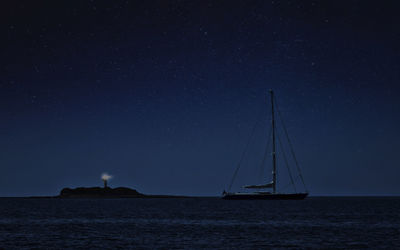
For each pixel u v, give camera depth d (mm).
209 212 74938
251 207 94188
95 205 121938
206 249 30625
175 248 31062
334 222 51500
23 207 104875
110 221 54594
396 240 34781
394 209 85625
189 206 107188
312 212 73312
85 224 49938
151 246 31953
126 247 31562
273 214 67812
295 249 30672
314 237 36688
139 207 103062
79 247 31547
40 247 31531
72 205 122250
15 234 39188
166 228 44625
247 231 41500
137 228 44688
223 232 40625
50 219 58406
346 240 34875
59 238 36281
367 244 32812
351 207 95688
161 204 131000
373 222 51312
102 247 31531
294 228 44281
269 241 34375
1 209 91688
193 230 42531
